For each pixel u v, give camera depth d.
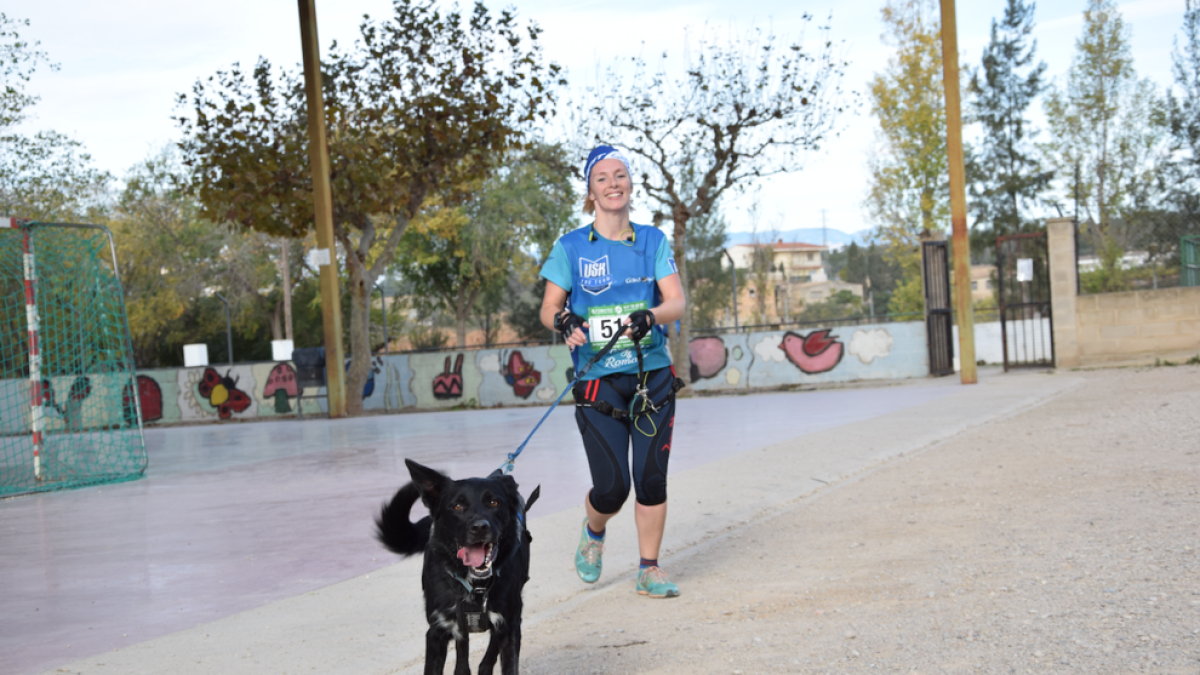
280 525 6.76
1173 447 7.58
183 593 4.85
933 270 23.56
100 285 13.45
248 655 3.69
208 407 26.83
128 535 6.66
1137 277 33.16
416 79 21.45
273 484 9.13
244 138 21.05
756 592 4.33
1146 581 3.78
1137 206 42.16
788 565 4.83
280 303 45.66
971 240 46.00
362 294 22.31
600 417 4.39
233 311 43.94
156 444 16.25
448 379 26.09
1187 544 4.32
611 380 4.39
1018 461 7.68
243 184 20.41
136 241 40.97
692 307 42.16
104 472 11.03
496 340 48.22
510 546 3.13
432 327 49.00
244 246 43.06
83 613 4.52
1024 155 45.31
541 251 40.53
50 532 6.96
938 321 23.48
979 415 11.38
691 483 7.55
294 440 14.92
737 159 22.58
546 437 12.41
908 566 4.54
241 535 6.43
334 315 20.50
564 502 7.07
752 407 16.19
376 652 3.67
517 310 47.19
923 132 39.56
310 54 19.17
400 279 46.38
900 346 23.78
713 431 11.95
